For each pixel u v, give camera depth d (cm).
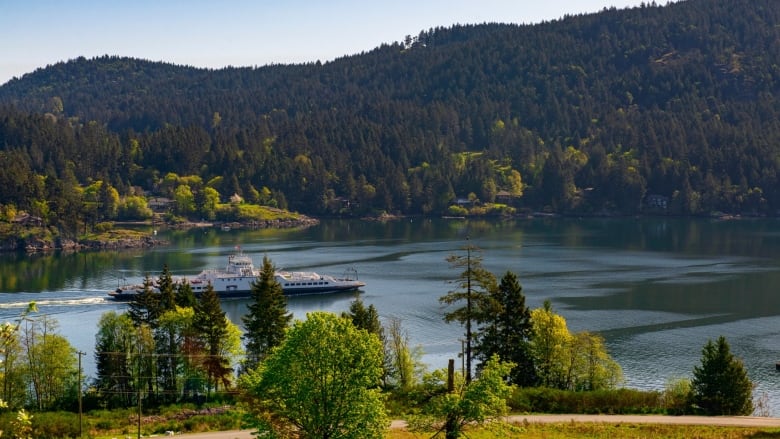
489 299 9031
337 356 5872
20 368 9606
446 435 6241
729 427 7894
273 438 5756
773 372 11900
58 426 8256
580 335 10462
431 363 12350
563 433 7631
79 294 18412
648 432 7675
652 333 14238
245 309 17612
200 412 8962
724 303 16762
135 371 10138
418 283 19812
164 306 10994
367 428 5828
